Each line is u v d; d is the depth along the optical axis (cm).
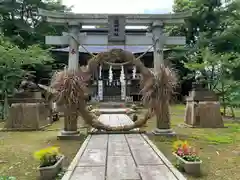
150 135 753
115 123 983
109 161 447
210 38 1486
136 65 755
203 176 400
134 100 2139
